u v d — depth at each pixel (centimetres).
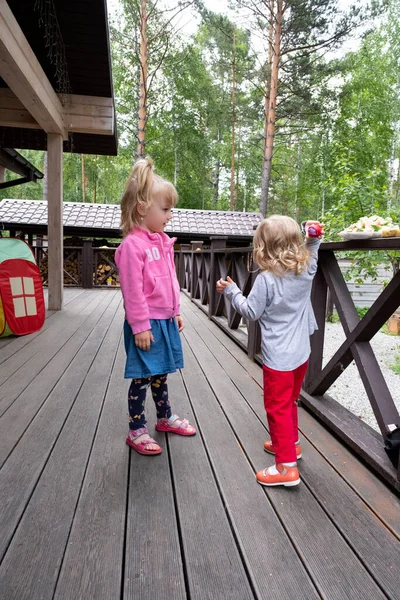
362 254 611
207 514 138
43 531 128
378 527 133
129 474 162
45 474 160
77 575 111
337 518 137
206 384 272
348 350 196
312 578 112
